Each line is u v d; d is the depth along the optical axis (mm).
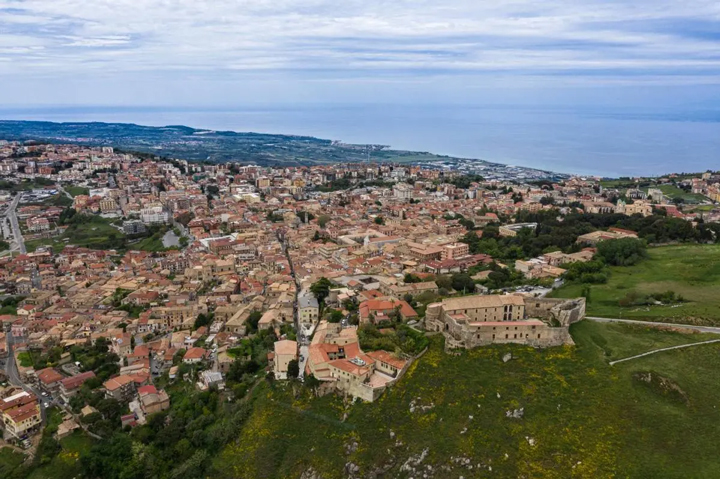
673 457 147500
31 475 188000
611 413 164875
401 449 166875
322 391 195750
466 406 174375
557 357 192375
